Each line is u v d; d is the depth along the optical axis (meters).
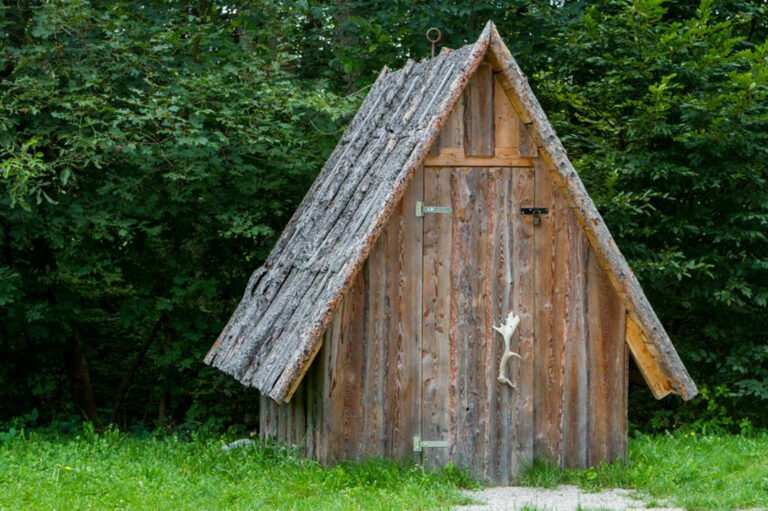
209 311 15.09
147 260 14.55
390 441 9.71
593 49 14.55
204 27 13.63
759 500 8.92
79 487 8.84
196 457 10.38
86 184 13.55
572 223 10.05
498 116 9.91
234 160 13.54
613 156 13.88
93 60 13.04
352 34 16.42
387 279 9.73
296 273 10.91
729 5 15.42
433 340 9.81
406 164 9.41
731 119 13.57
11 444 11.09
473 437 9.85
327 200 11.61
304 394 10.34
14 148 12.21
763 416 14.35
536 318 10.01
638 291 9.89
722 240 14.20
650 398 15.09
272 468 9.82
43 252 14.27
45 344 15.18
